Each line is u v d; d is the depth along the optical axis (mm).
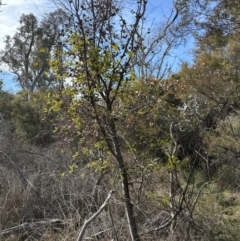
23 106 12828
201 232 5434
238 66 7062
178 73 7043
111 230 5219
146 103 4613
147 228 5176
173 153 5035
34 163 8078
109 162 4766
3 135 10203
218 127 6832
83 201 6012
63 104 4406
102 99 4453
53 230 5883
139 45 4367
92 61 4203
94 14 4234
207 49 8852
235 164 7066
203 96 6887
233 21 8680
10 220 6164
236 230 5801
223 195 7160
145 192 5281
